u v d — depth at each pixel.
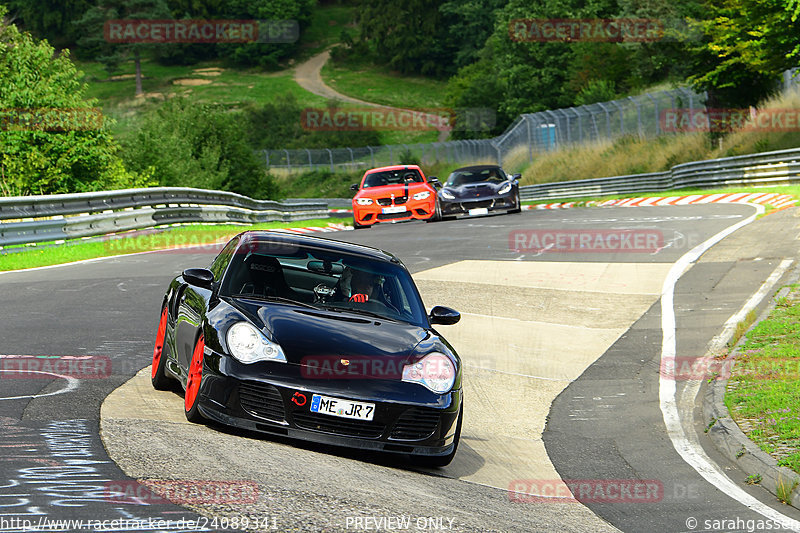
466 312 48.12
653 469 25.36
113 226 80.88
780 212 78.38
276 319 22.98
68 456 17.92
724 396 31.33
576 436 29.28
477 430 29.56
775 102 147.25
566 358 39.66
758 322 41.56
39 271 56.25
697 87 156.38
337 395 21.42
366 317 24.80
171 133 184.25
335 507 16.89
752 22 128.00
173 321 26.02
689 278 54.78
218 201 109.12
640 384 35.41
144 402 24.58
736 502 22.08
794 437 26.06
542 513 20.12
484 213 99.88
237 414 21.42
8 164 121.75
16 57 125.69
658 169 167.38
